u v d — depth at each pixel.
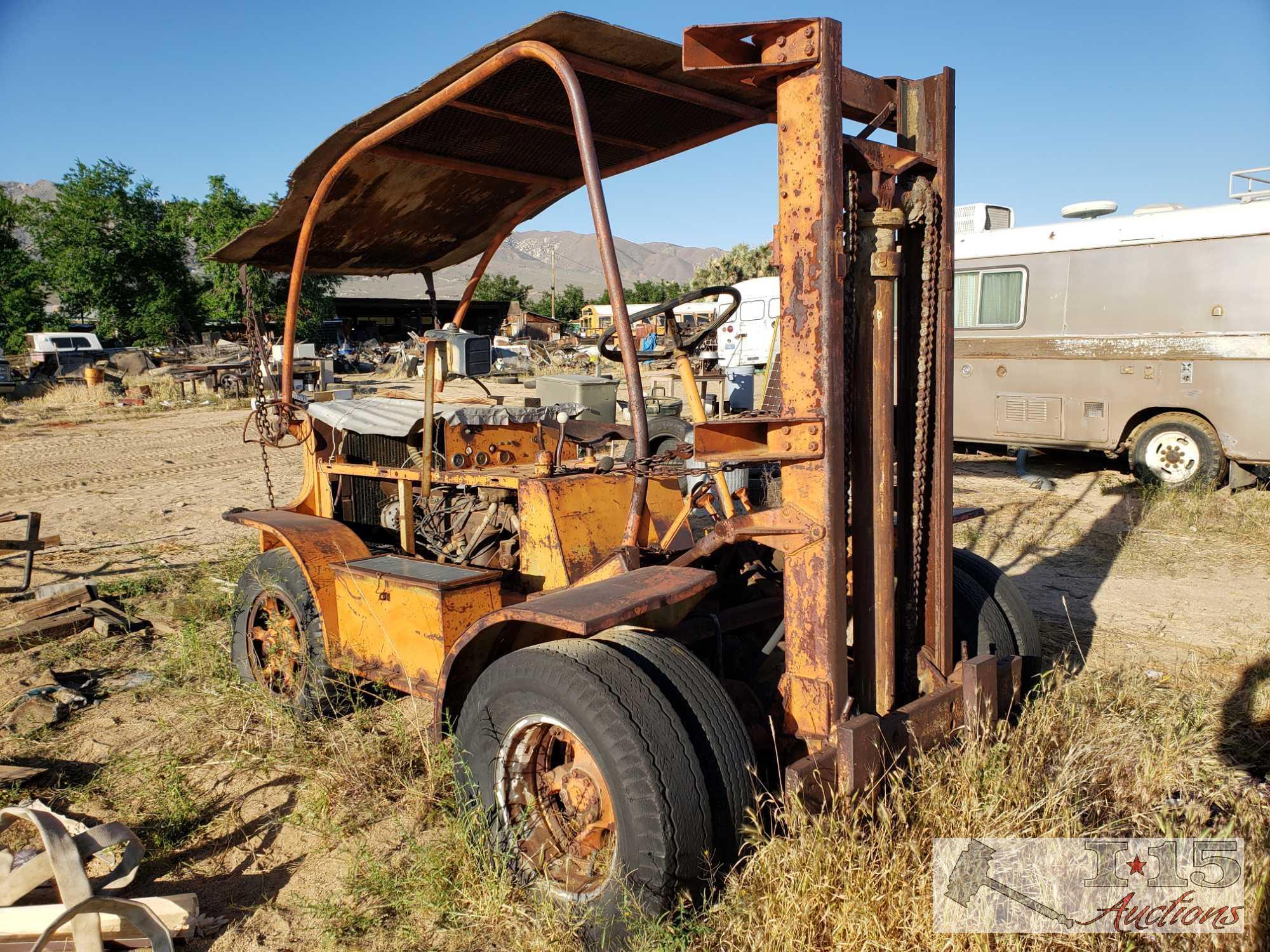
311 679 4.32
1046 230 10.69
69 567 7.66
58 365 30.14
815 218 2.83
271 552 4.77
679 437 8.97
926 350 3.32
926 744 3.25
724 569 4.00
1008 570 7.34
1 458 14.73
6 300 41.97
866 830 2.94
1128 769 3.66
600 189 2.88
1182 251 9.73
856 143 2.98
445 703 3.34
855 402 3.16
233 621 4.96
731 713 2.85
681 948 2.54
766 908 2.60
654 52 3.11
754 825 2.79
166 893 3.22
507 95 3.55
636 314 3.79
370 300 51.50
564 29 2.89
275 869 3.36
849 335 3.13
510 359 35.12
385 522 5.11
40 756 4.23
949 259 3.28
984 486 10.81
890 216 3.03
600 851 2.90
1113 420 10.38
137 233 40.81
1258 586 6.83
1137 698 4.41
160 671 5.20
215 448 15.85
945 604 3.47
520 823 3.05
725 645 3.82
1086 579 7.07
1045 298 10.76
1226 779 3.65
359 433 4.73
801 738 3.06
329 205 4.43
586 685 2.74
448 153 4.21
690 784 2.64
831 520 2.90
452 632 3.74
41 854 2.98
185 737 4.40
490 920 2.94
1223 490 9.77
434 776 3.71
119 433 18.06
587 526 3.89
